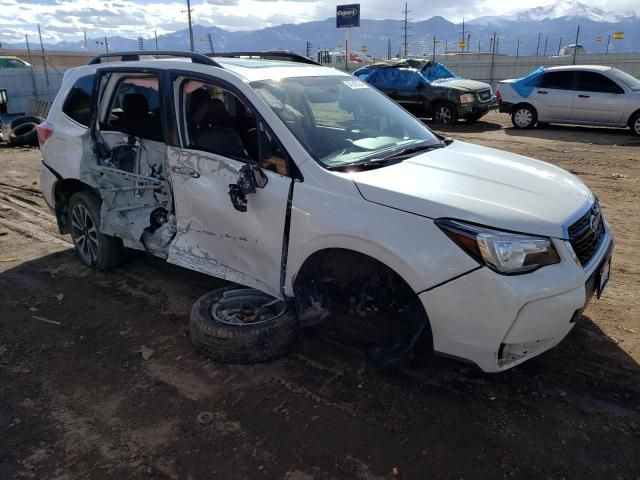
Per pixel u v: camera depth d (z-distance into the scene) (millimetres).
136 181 4320
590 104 13914
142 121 4324
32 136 13492
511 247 2738
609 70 13797
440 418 2971
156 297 4484
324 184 3188
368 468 2623
